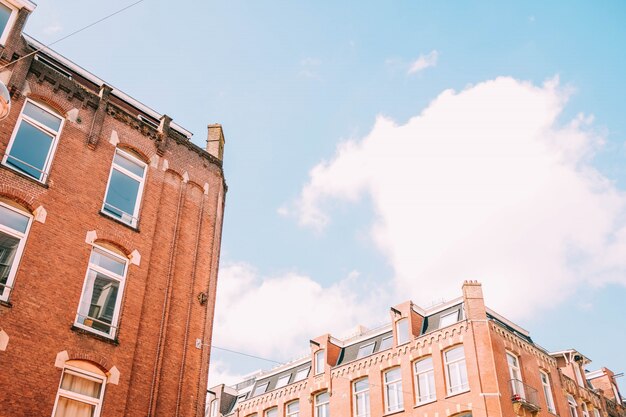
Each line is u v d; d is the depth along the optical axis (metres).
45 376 12.34
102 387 13.48
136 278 15.48
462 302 30.56
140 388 14.22
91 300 14.28
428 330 30.94
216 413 42.28
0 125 14.12
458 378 27.81
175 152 18.89
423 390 29.19
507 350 28.84
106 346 13.88
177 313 16.34
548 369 31.39
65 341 13.07
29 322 12.59
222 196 20.44
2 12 15.56
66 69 18.88
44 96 15.52
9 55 15.01
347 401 32.50
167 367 15.25
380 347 33.53
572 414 32.81
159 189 17.62
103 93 17.17
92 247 14.84
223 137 21.97
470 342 27.98
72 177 15.20
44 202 14.18
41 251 13.56
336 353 36.25
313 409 34.59
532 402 27.59
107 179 16.17
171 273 16.64
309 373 36.50
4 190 13.46
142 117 19.53
